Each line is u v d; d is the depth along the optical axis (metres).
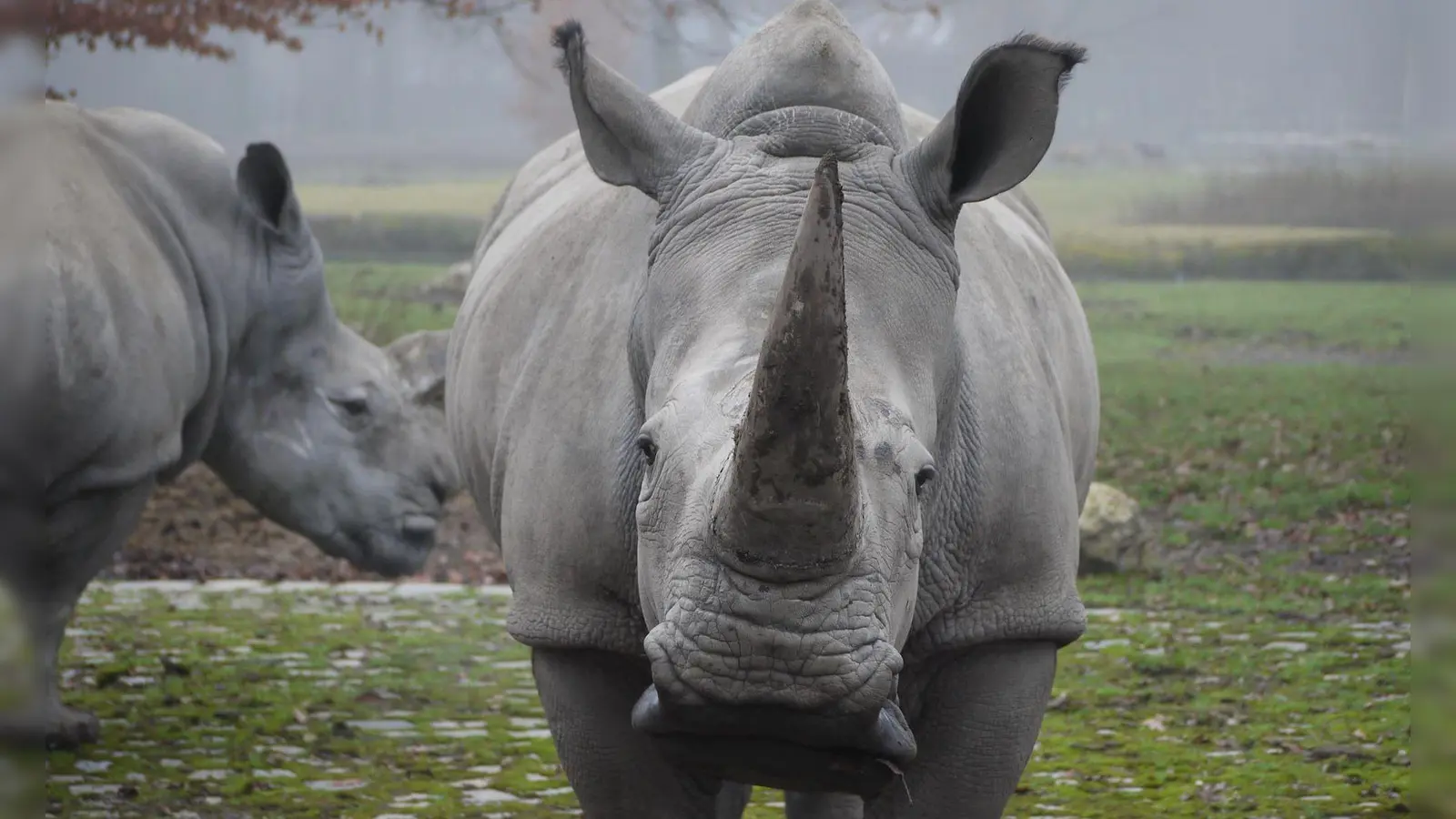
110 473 29.50
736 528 11.74
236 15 53.28
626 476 16.88
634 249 17.92
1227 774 29.33
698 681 12.03
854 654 11.95
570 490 17.39
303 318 34.91
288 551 50.28
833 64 15.30
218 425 34.75
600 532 17.17
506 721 32.94
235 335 33.91
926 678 17.81
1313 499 55.31
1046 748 31.06
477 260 25.59
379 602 44.16
